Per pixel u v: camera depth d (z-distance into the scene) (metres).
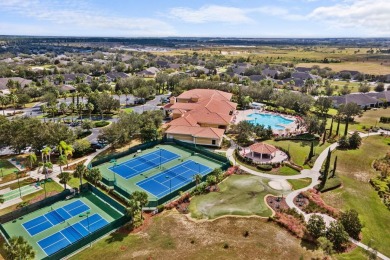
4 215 52.66
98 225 52.41
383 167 73.94
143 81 160.50
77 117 114.94
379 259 44.25
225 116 103.06
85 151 80.50
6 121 83.44
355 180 68.88
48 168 70.56
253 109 130.25
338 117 111.94
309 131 95.19
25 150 82.50
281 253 44.53
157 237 48.25
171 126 94.50
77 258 43.50
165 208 56.53
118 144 87.75
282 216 53.34
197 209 56.31
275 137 94.62
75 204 58.66
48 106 122.88
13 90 146.62
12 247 38.53
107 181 65.50
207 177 64.62
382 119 113.31
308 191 62.44
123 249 45.25
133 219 51.44
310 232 48.00
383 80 198.12
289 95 128.50
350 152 84.06
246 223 51.91
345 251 45.44
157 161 78.25
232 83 186.62
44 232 50.41
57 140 77.19
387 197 61.12
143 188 64.62
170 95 155.12
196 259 43.12
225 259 43.12
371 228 51.62
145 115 99.00
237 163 76.81
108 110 121.81
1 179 66.88
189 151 84.81
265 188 64.12
